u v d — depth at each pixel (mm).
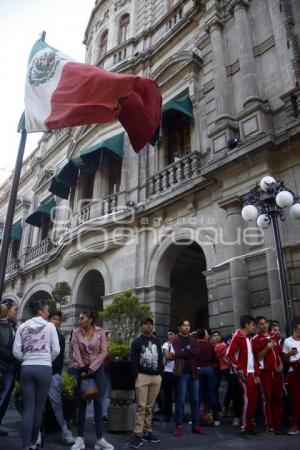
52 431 6109
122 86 7121
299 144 9047
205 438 5699
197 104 13164
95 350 5188
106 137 15672
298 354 6148
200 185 10961
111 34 19734
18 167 6738
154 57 16000
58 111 6984
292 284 8375
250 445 5211
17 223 24375
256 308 8875
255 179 9617
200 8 14422
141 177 13867
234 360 6062
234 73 12281
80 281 14898
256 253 9133
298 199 7367
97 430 4895
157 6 18062
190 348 6242
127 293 9617
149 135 8617
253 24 12375
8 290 22234
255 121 10328
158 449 5031
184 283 16906
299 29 10680
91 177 16891
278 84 10789
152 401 5562
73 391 6062
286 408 6703
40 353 4453
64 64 7422
